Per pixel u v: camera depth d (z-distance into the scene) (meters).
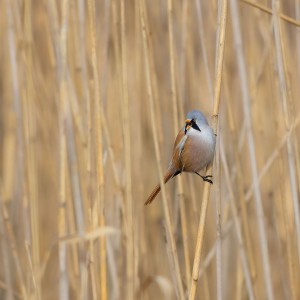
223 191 9.14
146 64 6.73
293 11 10.30
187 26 8.40
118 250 8.27
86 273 6.96
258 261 9.20
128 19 9.87
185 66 8.84
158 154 6.43
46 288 10.00
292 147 7.00
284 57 7.07
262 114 9.02
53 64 8.20
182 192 7.12
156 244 9.34
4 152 10.27
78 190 7.16
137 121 8.77
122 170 8.11
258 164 8.98
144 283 7.79
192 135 6.64
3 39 10.46
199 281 8.77
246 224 7.69
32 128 7.87
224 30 6.00
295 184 6.96
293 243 8.62
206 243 9.35
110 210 8.41
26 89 7.94
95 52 6.86
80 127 7.41
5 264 8.38
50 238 10.10
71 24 8.38
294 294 7.65
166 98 9.36
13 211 9.38
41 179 10.13
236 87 9.57
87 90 7.20
